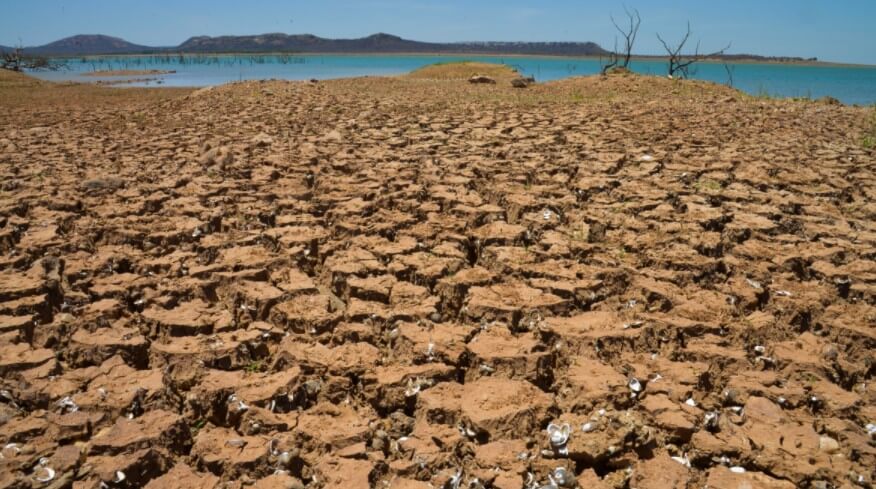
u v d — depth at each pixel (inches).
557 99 906.7
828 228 306.0
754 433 160.1
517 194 355.9
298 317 215.2
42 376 181.5
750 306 230.5
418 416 170.6
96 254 276.5
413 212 334.0
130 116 763.4
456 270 261.0
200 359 190.4
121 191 373.1
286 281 248.4
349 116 697.0
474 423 158.4
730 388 177.9
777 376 184.4
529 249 275.9
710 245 277.4
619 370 189.5
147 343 202.1
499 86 1192.2
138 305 234.5
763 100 903.1
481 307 220.2
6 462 143.6
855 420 170.7
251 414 164.4
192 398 173.8
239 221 320.5
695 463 154.1
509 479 141.3
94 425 160.9
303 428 159.9
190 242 295.9
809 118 673.0
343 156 459.5
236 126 623.8
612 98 909.8
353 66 4343.0
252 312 226.1
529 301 225.0
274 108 772.6
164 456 149.8
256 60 5895.7
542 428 162.7
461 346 196.1
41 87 1573.6
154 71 3223.4
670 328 206.7
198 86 1833.2
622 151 474.0
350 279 244.5
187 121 689.0
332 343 208.4
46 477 139.9
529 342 197.2
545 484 143.2
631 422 153.4
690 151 474.0
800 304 223.8
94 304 225.3
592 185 372.2
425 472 147.2
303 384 180.7
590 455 147.4
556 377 191.6
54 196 360.5
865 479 144.1
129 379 178.5
